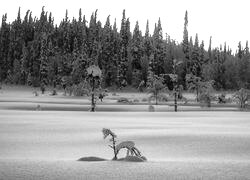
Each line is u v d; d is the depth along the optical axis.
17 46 162.62
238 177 9.38
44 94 117.44
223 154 15.51
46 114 43.44
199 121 35.47
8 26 174.00
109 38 150.00
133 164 11.17
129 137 21.69
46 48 148.62
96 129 26.69
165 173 9.78
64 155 15.77
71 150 17.38
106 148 18.09
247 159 13.99
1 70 156.12
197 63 142.62
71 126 28.70
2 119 34.66
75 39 151.25
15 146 18.53
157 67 138.88
